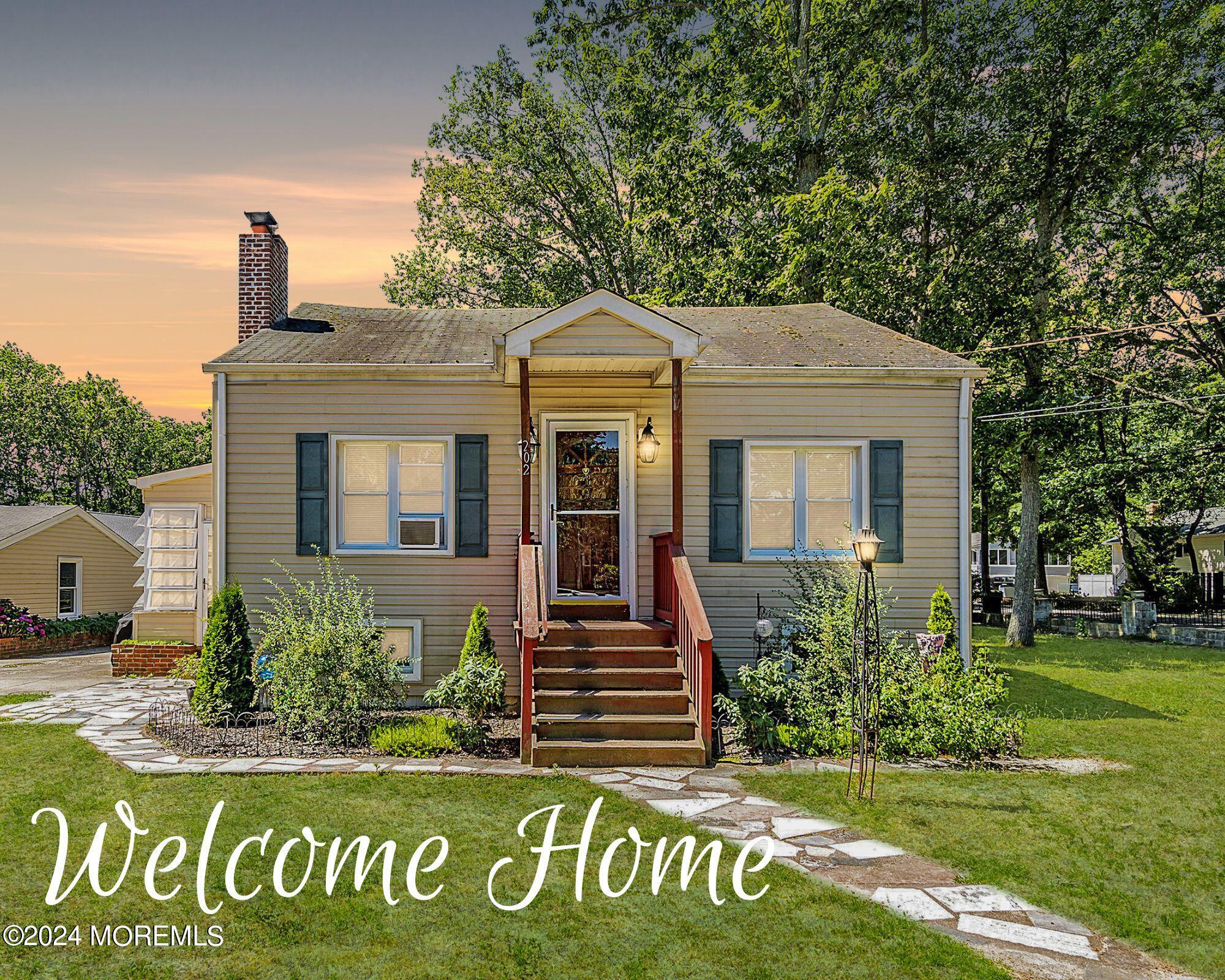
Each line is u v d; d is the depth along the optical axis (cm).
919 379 1091
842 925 461
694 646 831
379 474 1081
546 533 1071
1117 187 1925
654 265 2480
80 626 2277
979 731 825
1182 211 1984
